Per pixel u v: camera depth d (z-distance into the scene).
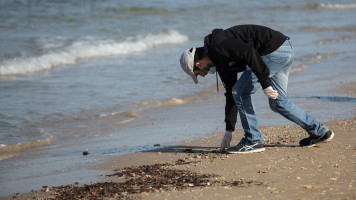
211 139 10.66
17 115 13.44
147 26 33.88
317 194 6.50
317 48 26.02
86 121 13.11
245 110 8.76
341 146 9.02
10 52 23.47
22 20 33.78
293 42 28.39
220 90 16.95
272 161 8.32
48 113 13.75
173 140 10.77
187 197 6.71
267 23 37.41
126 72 19.89
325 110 12.63
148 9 40.94
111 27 33.03
